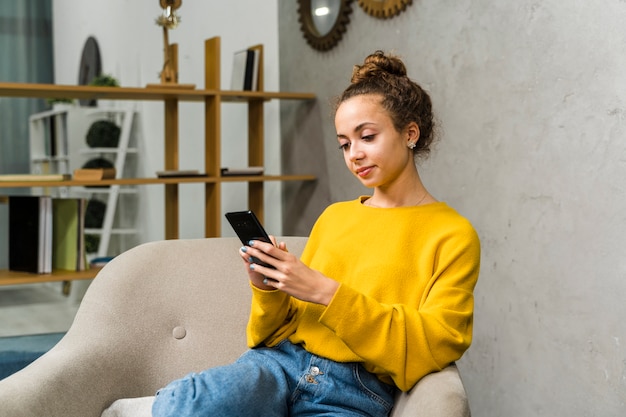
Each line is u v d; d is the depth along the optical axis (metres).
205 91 3.11
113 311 1.52
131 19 5.25
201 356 1.56
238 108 3.93
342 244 1.42
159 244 1.63
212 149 3.19
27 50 6.55
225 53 4.08
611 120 1.96
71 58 6.29
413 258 1.35
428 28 2.60
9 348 2.70
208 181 3.12
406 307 1.26
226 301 1.60
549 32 2.13
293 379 1.32
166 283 1.59
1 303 5.21
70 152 5.45
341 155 3.12
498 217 2.34
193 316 1.58
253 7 3.76
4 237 6.29
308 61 3.33
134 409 1.36
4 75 6.48
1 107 6.29
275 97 3.23
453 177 2.52
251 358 1.36
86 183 2.94
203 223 4.36
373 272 1.36
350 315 1.22
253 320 1.38
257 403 1.20
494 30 2.32
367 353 1.23
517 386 2.30
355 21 2.99
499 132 2.32
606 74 1.97
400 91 1.35
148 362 1.53
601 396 2.02
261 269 1.26
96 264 3.23
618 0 1.93
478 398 2.47
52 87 2.86
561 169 2.12
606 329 2.00
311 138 3.33
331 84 3.18
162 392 1.20
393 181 1.41
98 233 5.32
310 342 1.34
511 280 2.30
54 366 1.35
